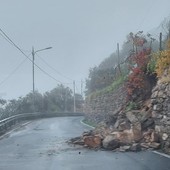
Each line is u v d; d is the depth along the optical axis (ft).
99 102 130.11
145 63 80.79
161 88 57.77
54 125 121.90
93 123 132.16
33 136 81.66
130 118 64.59
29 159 49.16
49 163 45.68
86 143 60.39
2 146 64.18
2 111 187.01
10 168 42.45
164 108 55.72
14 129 104.27
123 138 57.82
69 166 43.16
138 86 78.79
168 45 66.90
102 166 42.52
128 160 46.14
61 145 63.82
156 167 40.63
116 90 108.06
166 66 62.18
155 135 56.59
